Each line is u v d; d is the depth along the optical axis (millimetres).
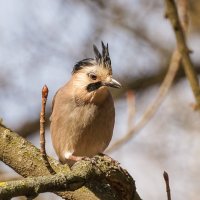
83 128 11242
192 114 18547
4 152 9180
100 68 11453
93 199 8875
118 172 8602
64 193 8969
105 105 11320
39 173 9055
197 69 20078
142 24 20234
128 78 19672
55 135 11539
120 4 19922
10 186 7043
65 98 11375
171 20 11469
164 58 20141
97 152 11531
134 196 8914
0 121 9398
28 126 18734
